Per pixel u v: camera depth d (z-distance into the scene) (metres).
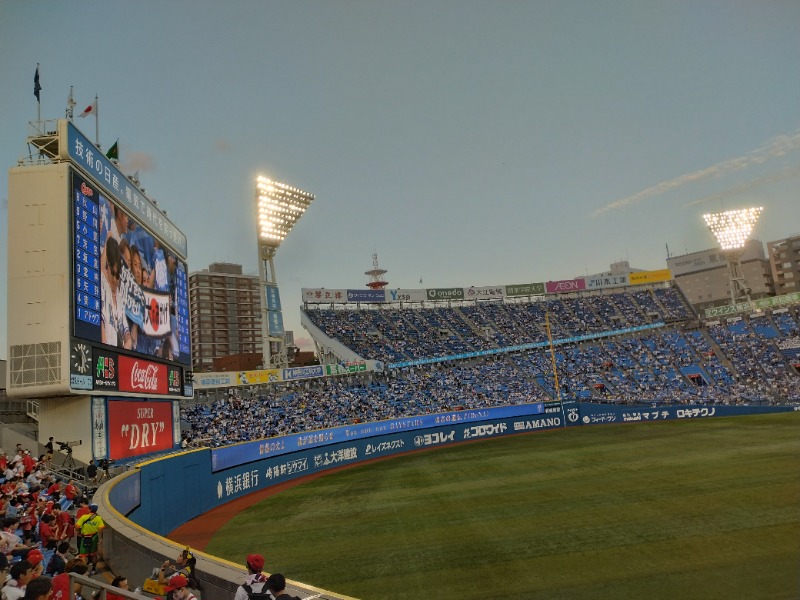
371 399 55.06
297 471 37.50
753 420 46.53
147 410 26.83
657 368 69.44
